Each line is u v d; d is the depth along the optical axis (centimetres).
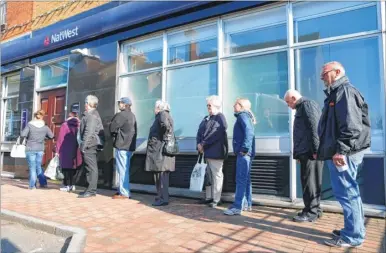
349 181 331
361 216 329
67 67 838
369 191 448
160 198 526
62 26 834
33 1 958
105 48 744
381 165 445
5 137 989
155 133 519
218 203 534
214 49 610
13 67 970
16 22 1005
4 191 655
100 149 628
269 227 396
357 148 325
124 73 723
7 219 451
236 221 425
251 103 562
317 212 424
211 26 616
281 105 534
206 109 610
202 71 621
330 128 338
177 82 649
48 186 735
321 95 504
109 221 427
